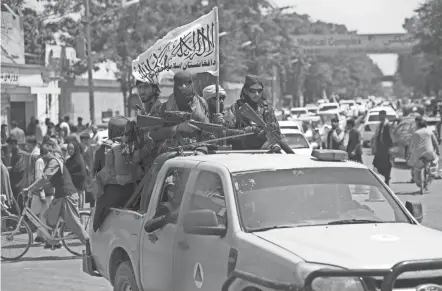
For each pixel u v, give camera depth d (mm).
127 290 9391
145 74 11203
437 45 68812
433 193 25422
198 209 8016
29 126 40188
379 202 7805
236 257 7113
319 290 6258
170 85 42438
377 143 25172
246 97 10781
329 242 6781
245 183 7668
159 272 8469
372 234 7012
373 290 6273
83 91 60812
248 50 82312
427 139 25203
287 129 27984
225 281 7094
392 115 54875
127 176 10266
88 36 42250
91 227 10422
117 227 9648
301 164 7992
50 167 16062
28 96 47531
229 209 7434
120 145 10312
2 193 18656
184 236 8047
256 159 8211
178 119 9797
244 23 77500
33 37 51969
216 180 7898
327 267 6270
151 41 54062
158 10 55219
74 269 14656
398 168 36312
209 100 12031
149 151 10086
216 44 10914
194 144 9328
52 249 16828
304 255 6512
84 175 18641
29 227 16250
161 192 8781
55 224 16281
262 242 6930
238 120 10758
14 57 42312
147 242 8750
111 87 66875
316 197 7633
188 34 11031
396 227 7328
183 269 8000
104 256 9977
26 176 21250
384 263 6293
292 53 122188
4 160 21109
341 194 7723
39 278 13773
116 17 53156
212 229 7340
